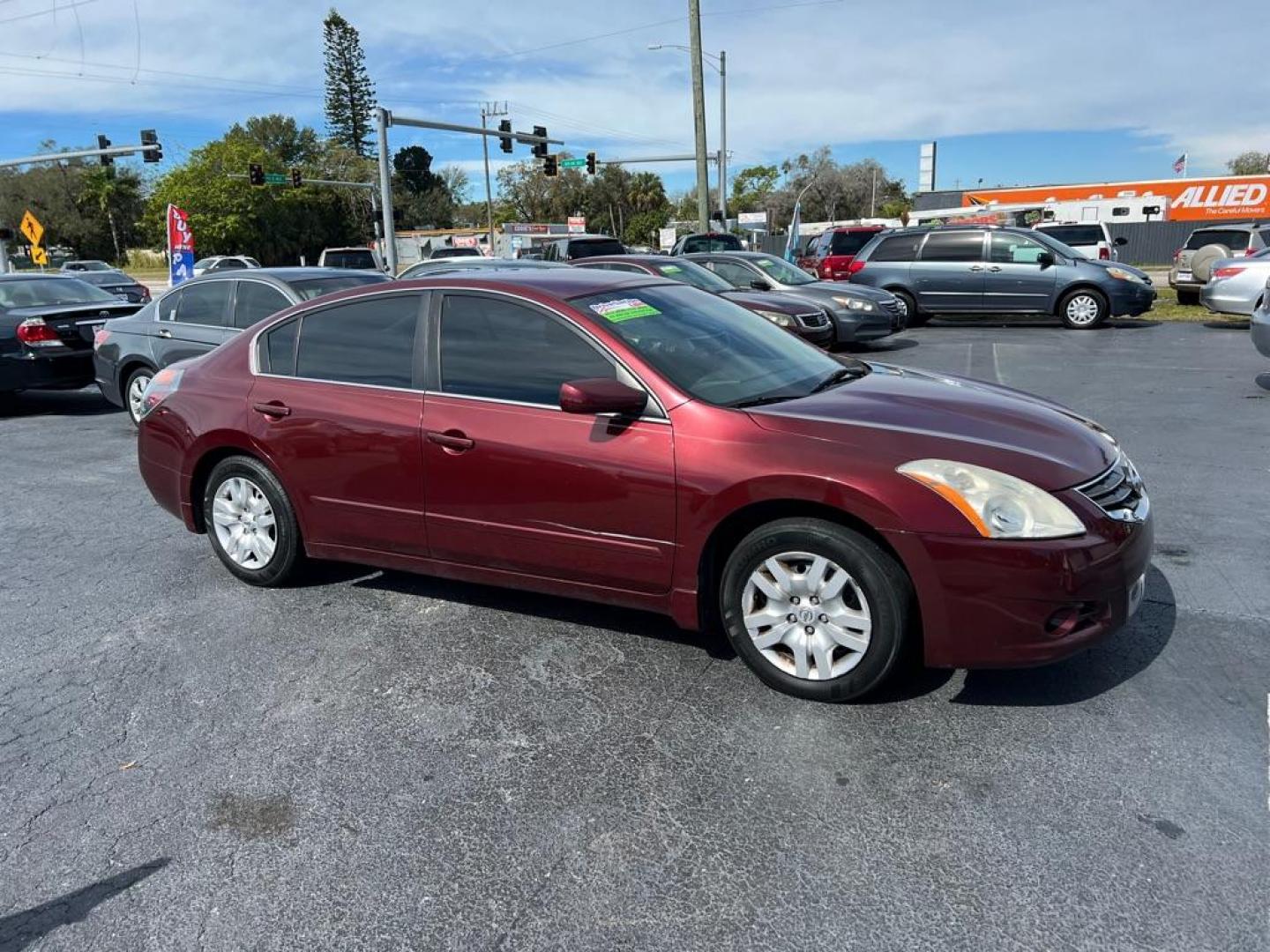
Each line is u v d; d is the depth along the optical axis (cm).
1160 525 518
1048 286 1500
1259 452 667
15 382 984
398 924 244
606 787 299
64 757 329
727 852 265
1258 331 899
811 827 275
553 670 379
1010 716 329
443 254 3089
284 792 304
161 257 6875
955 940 230
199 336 848
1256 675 349
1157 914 235
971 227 1562
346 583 484
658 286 453
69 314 1020
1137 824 269
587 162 3253
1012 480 313
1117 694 339
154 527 600
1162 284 2625
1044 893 244
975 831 269
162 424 491
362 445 420
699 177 2633
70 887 263
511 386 391
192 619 446
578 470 366
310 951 236
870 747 313
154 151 2805
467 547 404
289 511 457
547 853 269
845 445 329
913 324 1641
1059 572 304
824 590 333
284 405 445
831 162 7931
